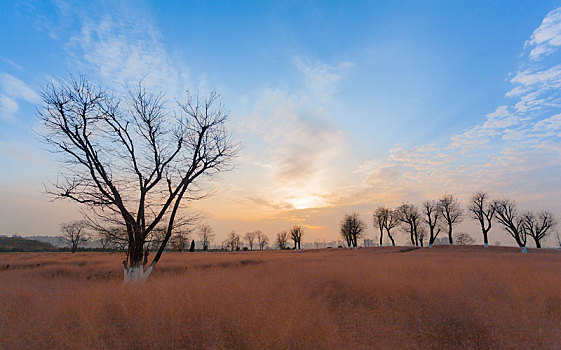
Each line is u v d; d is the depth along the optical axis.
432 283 9.53
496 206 47.62
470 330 6.35
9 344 4.97
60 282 12.12
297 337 5.32
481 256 26.58
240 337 5.37
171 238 14.68
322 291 9.41
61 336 5.13
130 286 8.66
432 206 61.47
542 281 9.95
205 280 9.27
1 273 16.78
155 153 14.44
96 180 12.89
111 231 12.96
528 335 5.74
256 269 14.79
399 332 6.07
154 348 4.95
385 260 19.81
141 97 14.45
